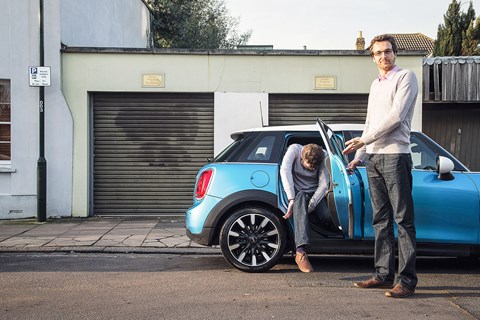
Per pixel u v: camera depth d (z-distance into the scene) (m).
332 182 5.75
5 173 10.73
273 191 5.96
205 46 23.62
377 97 5.08
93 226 9.80
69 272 6.16
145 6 19.73
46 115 10.85
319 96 11.53
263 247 6.03
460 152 12.63
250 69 11.30
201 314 4.48
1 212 10.71
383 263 5.26
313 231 5.93
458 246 5.82
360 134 6.25
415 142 6.11
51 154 10.87
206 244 6.07
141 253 7.51
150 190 11.34
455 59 11.83
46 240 8.25
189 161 11.36
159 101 11.34
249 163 6.14
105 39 14.52
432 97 11.87
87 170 11.02
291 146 6.05
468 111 12.57
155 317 4.40
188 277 5.88
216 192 6.04
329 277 5.89
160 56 11.16
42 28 10.35
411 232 4.97
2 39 10.73
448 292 5.21
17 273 6.11
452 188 5.78
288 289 5.32
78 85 11.01
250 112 11.33
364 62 11.41
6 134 10.97
